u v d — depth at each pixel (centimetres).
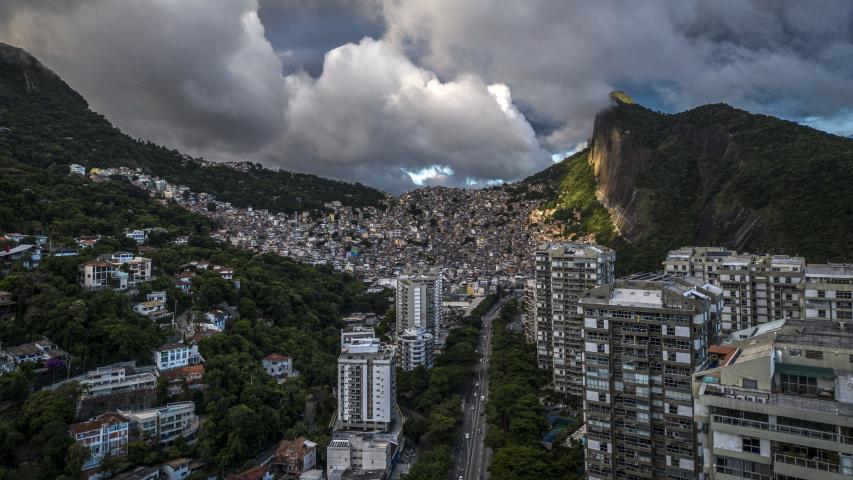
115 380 18150
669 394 11388
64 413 15850
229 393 19688
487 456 18812
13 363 17112
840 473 6253
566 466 14500
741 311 19450
